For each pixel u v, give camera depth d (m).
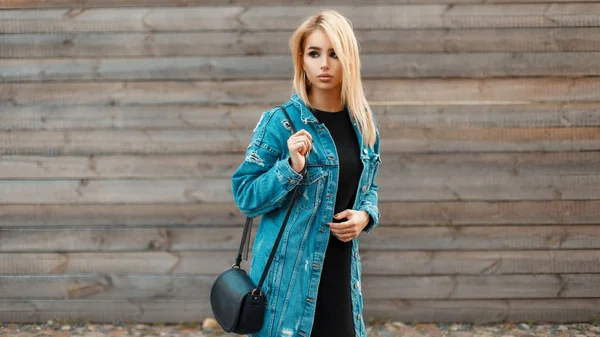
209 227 3.83
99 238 3.84
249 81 3.77
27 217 3.83
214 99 3.78
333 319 2.04
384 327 3.79
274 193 1.93
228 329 1.97
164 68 3.77
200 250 3.84
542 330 3.75
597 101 3.76
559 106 3.77
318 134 2.04
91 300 3.87
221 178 3.81
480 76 3.76
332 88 2.11
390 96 3.77
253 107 3.78
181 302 3.87
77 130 3.80
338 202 2.07
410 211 3.81
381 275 3.85
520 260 3.83
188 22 3.75
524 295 3.84
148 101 3.79
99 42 3.77
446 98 3.77
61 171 3.82
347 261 2.10
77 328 3.80
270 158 2.03
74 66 3.78
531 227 3.81
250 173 2.04
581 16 3.73
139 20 3.75
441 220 3.81
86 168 3.81
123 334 3.71
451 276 3.85
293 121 2.05
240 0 3.74
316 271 1.99
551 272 3.83
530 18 3.73
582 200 3.79
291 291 1.98
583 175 3.78
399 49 3.75
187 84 3.78
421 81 3.77
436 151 3.79
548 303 3.85
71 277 3.86
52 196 3.82
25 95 3.79
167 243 3.84
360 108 2.09
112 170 3.81
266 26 3.74
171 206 3.83
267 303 1.99
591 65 3.74
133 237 3.84
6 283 3.86
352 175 2.08
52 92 3.79
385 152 3.79
